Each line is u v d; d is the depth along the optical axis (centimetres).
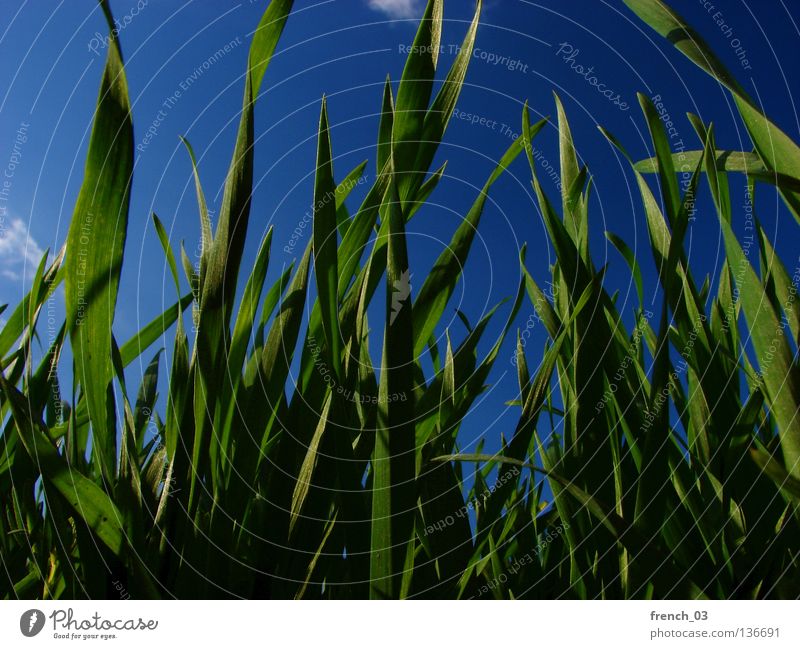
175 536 44
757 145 49
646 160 59
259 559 46
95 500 41
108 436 45
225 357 47
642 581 45
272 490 47
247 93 45
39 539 51
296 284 52
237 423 51
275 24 46
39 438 39
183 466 45
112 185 42
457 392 58
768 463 38
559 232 54
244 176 44
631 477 52
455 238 57
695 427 53
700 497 51
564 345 59
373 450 50
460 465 70
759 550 48
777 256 50
